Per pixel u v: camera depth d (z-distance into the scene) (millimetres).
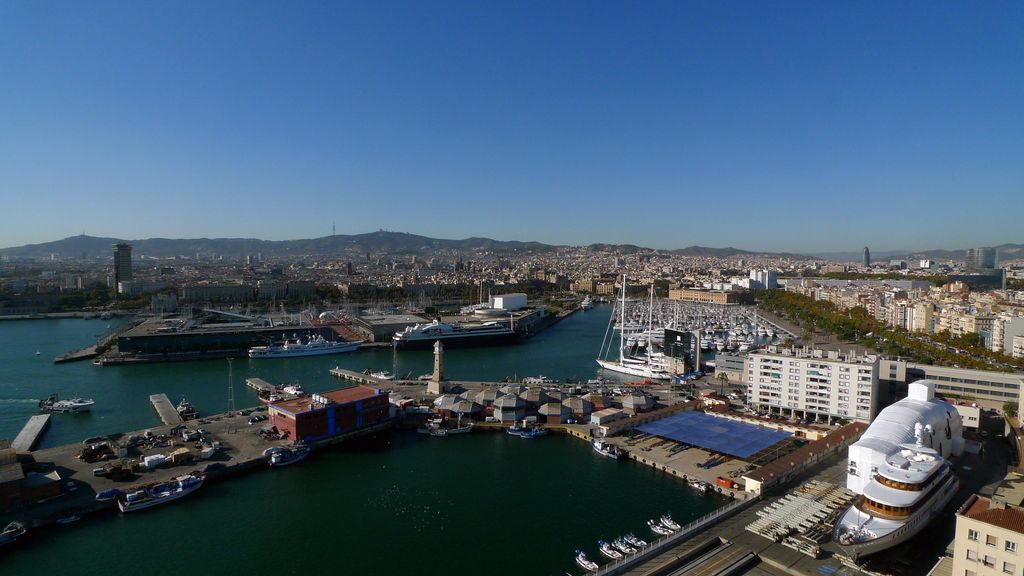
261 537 163125
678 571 134875
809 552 140375
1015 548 104812
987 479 187875
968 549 111688
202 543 159500
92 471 195500
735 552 142750
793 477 188250
